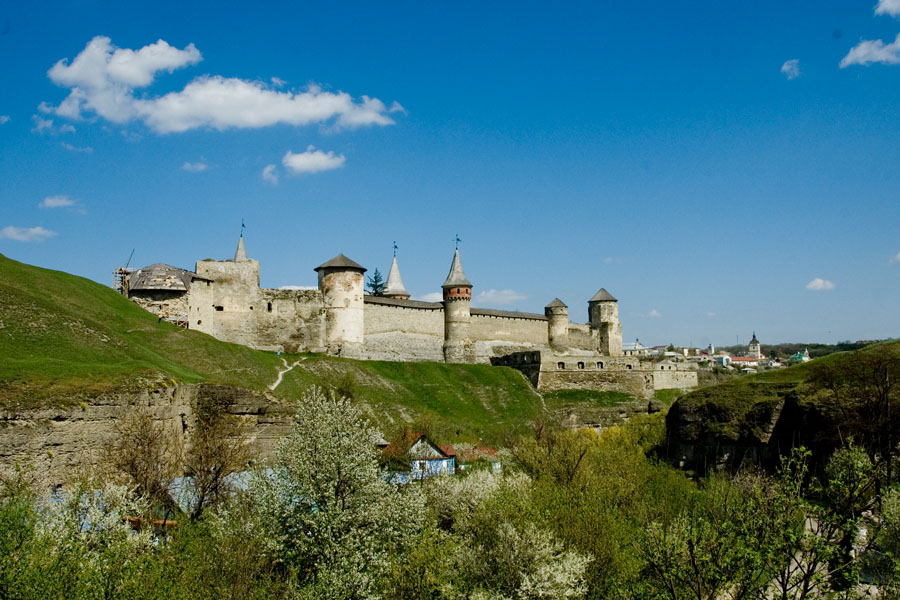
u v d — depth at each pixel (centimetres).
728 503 3027
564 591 2684
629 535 3188
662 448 7156
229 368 6353
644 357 15625
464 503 3822
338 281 9081
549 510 3275
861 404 5144
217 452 3856
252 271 8462
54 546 2148
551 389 9838
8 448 3306
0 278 5688
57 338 4631
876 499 2089
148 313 6925
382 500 3089
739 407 6481
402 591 2670
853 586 2025
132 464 3375
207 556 2552
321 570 2725
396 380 8300
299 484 3011
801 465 2212
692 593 2211
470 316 11200
